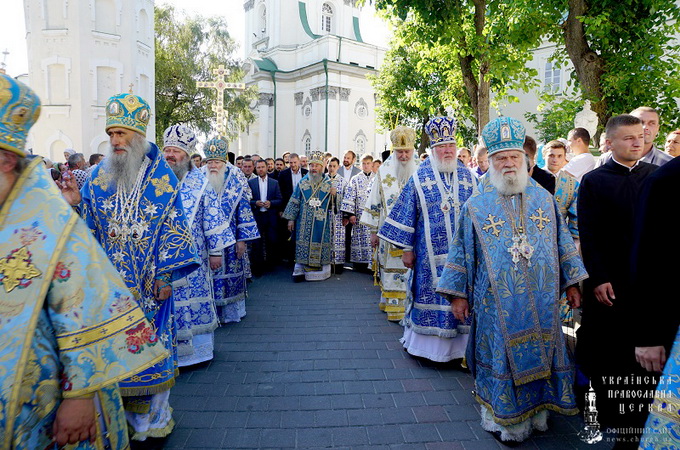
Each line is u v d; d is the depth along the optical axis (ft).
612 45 25.85
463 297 9.84
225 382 12.12
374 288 23.43
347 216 25.99
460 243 9.89
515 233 9.28
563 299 14.84
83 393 4.92
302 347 14.76
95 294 5.07
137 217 8.88
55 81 57.93
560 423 10.00
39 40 57.57
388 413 10.46
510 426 9.05
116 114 8.86
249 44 125.80
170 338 9.16
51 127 57.67
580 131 14.97
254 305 20.06
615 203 9.62
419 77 60.85
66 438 4.92
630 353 8.89
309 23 115.55
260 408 10.69
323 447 9.11
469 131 53.16
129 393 8.61
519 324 9.03
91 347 4.99
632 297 6.52
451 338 12.94
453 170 13.44
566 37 26.18
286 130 113.80
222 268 16.90
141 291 8.81
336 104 105.09
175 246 8.98
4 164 4.85
